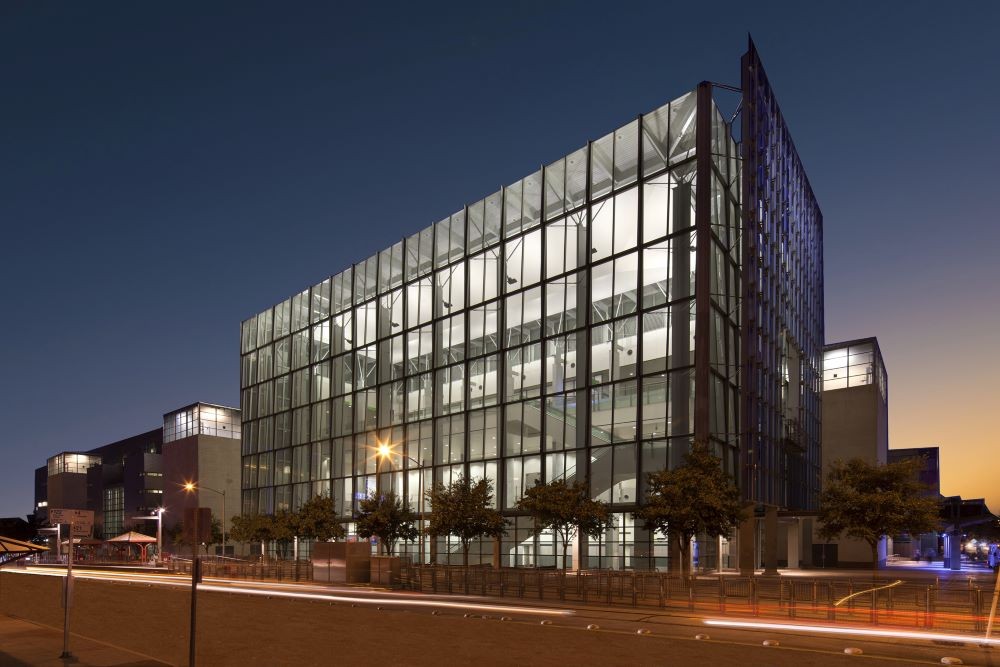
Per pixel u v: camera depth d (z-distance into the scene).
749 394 47.75
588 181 52.09
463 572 36.56
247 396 90.62
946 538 61.66
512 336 56.31
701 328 44.09
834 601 24.31
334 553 44.59
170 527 113.44
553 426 51.97
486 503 49.22
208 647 17.58
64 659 15.35
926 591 22.19
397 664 15.12
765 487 49.47
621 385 48.09
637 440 46.38
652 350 46.66
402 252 68.62
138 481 125.12
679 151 47.31
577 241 52.47
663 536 44.31
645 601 28.81
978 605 21.27
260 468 86.25
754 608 25.09
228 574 55.91
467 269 61.19
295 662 15.41
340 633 19.81
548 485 43.31
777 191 57.41
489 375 57.84
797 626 21.56
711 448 43.31
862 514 35.56
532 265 55.47
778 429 54.59
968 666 14.95
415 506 63.12
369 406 70.56
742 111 50.66
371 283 72.38
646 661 15.35
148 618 24.36
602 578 31.73
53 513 16.41
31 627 20.64
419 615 24.31
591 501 42.59
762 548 51.94
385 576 40.97
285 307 85.25
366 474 69.88
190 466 111.56
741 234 49.97
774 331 54.69
